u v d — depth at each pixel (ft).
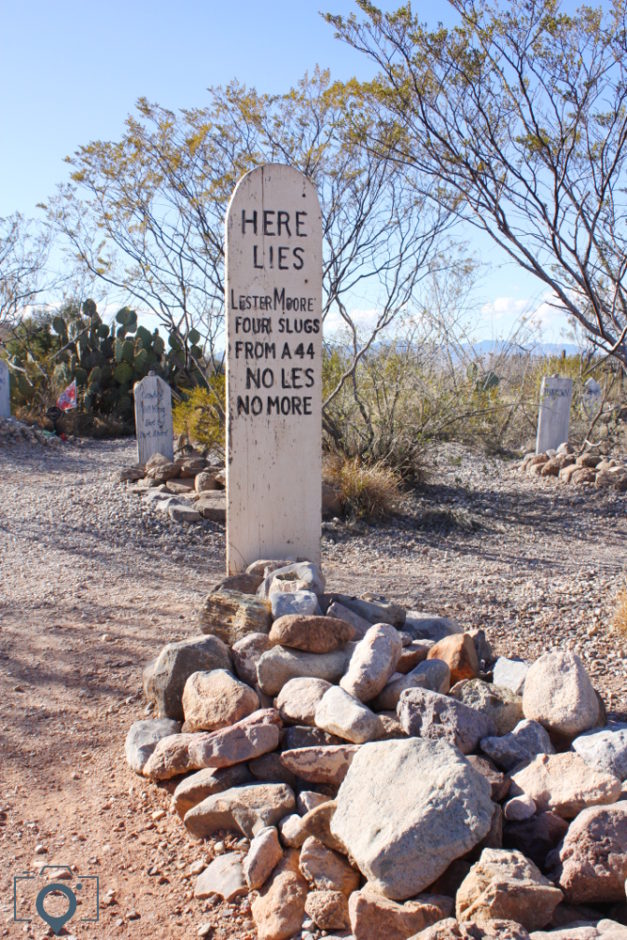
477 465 43.47
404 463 35.68
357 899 7.60
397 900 7.88
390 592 21.09
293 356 18.69
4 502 31.99
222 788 10.18
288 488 18.95
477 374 42.24
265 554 18.99
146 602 19.94
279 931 8.08
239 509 18.78
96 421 64.08
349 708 10.36
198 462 33.58
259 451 18.75
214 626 13.94
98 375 65.16
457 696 11.27
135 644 16.87
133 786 11.30
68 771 11.78
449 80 19.19
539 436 44.11
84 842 10.04
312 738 10.55
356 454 34.42
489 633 17.44
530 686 11.05
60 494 32.91
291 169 18.31
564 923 7.59
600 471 37.63
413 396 37.42
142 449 37.32
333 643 12.34
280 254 18.39
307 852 8.66
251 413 18.62
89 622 18.30
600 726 10.84
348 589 21.36
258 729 10.41
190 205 33.60
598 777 8.94
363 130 23.85
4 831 10.27
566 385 44.14
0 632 17.54
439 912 7.63
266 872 8.86
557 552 26.84
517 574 23.44
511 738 10.15
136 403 37.09
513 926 6.94
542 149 18.37
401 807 8.34
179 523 27.96
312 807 9.41
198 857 9.64
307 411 18.89
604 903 7.86
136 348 68.23
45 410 62.18
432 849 7.93
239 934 8.31
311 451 18.99
